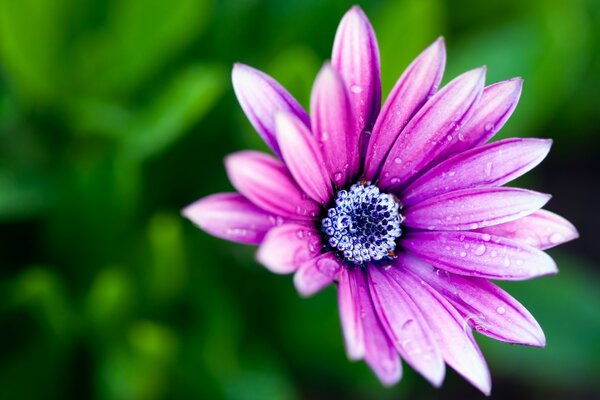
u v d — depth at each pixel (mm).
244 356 342
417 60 254
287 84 312
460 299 254
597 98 414
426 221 259
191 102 316
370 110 256
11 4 322
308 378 381
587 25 391
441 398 391
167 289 330
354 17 251
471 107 255
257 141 326
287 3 349
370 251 259
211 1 350
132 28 339
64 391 334
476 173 257
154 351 324
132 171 316
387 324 250
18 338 325
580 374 358
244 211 248
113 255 327
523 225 256
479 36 364
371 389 345
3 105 336
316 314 340
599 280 420
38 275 315
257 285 350
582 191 448
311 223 256
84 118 343
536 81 345
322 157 251
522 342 248
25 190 324
